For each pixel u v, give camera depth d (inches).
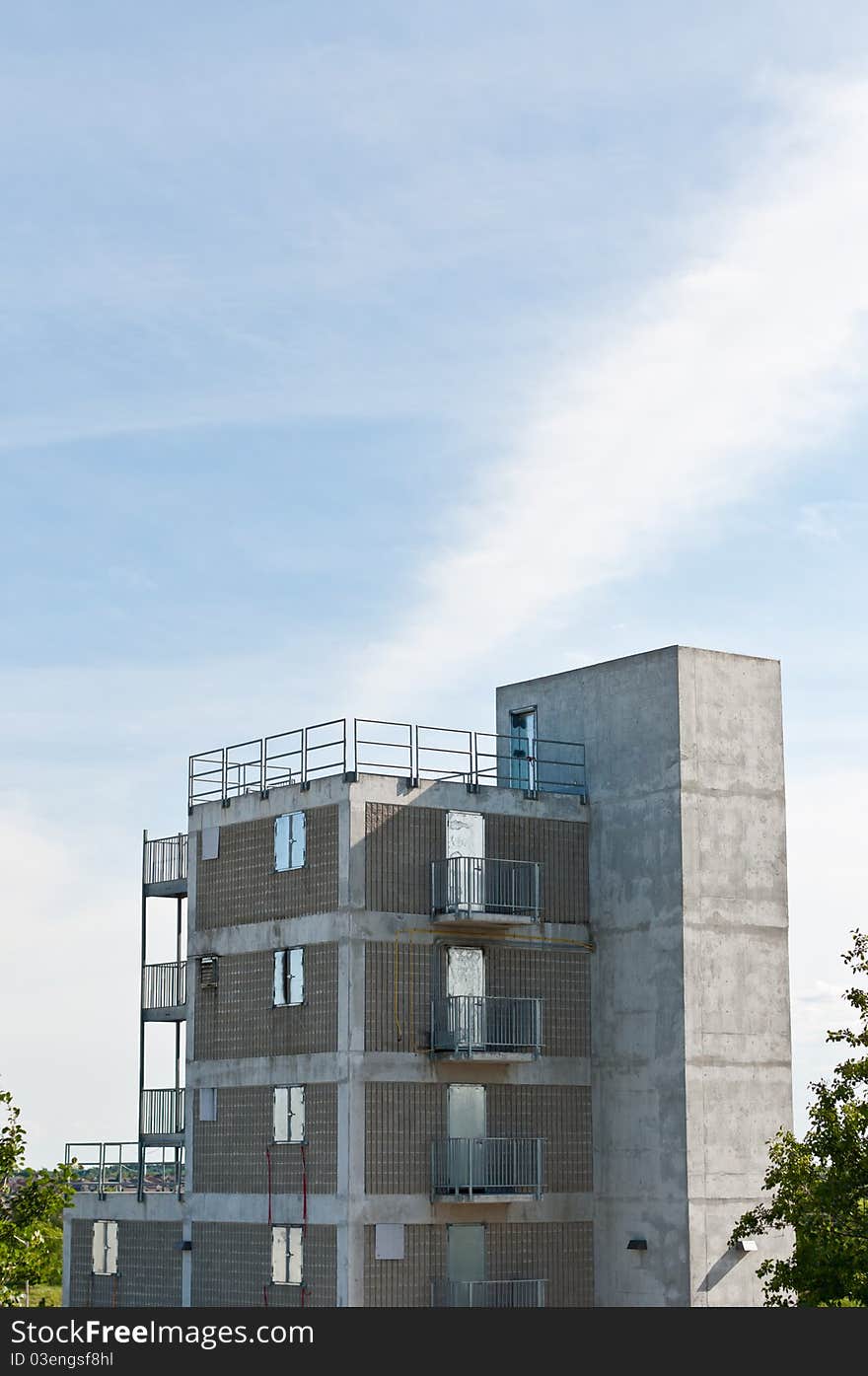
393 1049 2126.0
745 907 2267.5
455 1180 2128.4
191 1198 2279.8
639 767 2281.0
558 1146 2231.8
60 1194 1875.0
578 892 2303.2
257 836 2271.2
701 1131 2180.1
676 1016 2194.9
